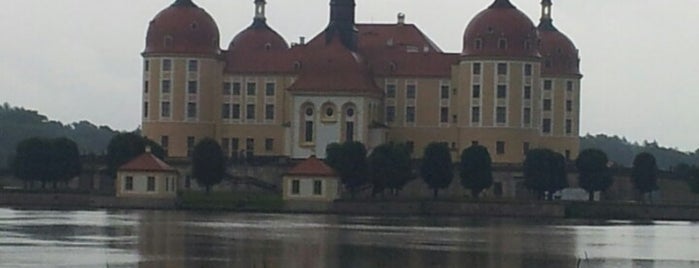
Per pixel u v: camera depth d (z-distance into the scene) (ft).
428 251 627.46
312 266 552.82
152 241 644.27
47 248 598.75
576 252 644.69
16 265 532.32
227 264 552.00
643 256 634.84
